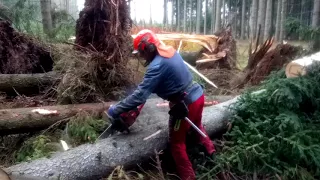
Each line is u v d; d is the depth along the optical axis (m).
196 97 3.13
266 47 6.34
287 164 3.19
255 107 3.74
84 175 2.81
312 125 3.60
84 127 3.60
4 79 5.08
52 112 3.98
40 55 6.04
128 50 4.74
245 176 3.21
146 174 3.25
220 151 3.62
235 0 27.11
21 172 2.55
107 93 4.68
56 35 7.34
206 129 3.67
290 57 6.03
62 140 3.54
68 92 4.40
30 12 8.55
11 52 5.78
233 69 7.47
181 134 3.15
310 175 3.09
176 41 8.14
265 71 5.94
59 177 2.53
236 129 3.57
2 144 3.95
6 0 9.31
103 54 4.56
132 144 3.17
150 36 2.96
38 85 5.24
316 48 5.79
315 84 3.80
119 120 3.13
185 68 3.08
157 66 2.88
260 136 3.28
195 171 3.33
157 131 3.40
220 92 5.67
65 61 4.84
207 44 8.06
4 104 4.85
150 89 2.90
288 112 3.51
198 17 26.03
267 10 15.76
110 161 2.98
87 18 4.69
